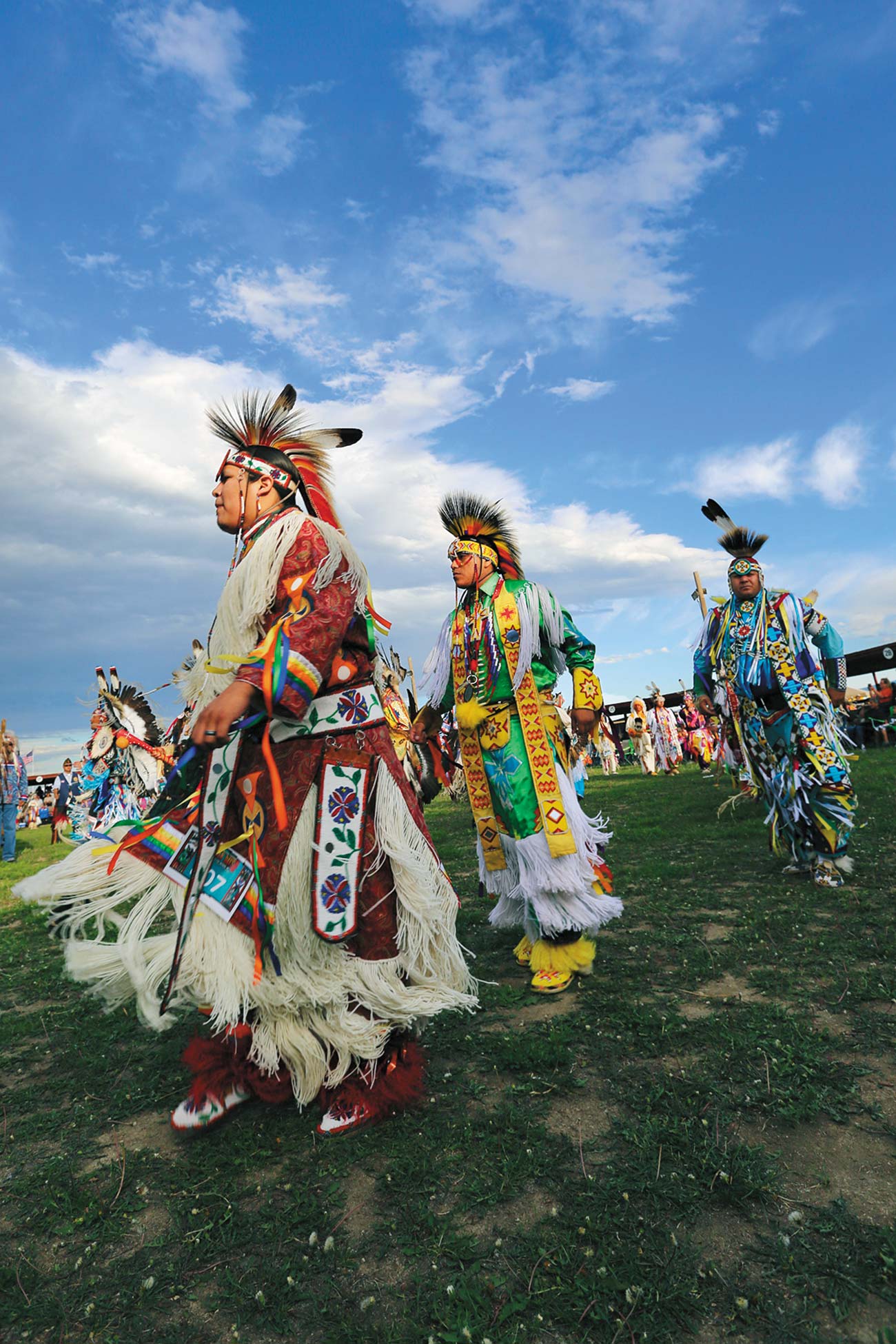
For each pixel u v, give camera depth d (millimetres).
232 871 2066
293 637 1994
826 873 4723
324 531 2186
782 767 4938
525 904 3447
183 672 2328
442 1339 1397
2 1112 2514
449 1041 2768
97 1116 2430
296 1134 2168
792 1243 1567
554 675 3641
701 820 8188
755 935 3717
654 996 3033
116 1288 1608
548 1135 2047
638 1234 1623
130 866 2111
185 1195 1919
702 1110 2105
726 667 5227
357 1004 2141
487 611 3500
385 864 2188
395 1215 1774
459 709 3475
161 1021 2070
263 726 2133
